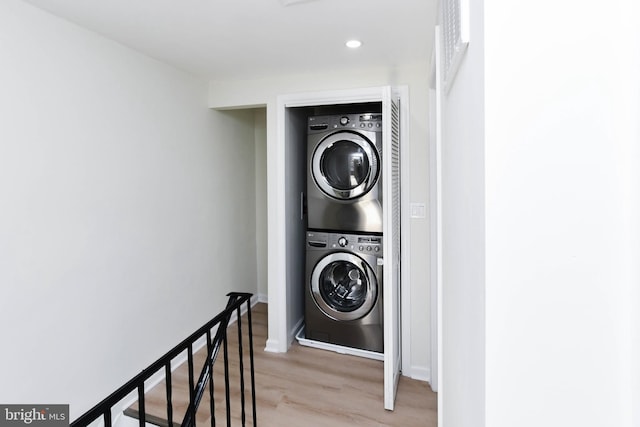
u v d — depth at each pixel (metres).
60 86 1.67
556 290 0.50
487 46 0.51
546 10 0.49
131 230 2.11
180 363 2.59
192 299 2.71
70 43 1.72
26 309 1.54
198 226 2.77
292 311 2.97
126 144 2.06
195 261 2.74
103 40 1.90
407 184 2.39
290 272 2.91
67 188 1.72
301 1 1.54
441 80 1.36
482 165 0.54
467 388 0.74
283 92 2.68
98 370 1.90
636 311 0.47
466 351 0.74
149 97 2.23
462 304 0.80
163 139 2.36
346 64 2.37
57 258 1.67
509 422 0.52
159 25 1.77
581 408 0.50
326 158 2.80
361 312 2.73
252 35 1.89
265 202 3.79
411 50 2.12
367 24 1.76
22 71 1.51
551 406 0.51
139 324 2.19
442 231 1.39
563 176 0.49
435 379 2.28
